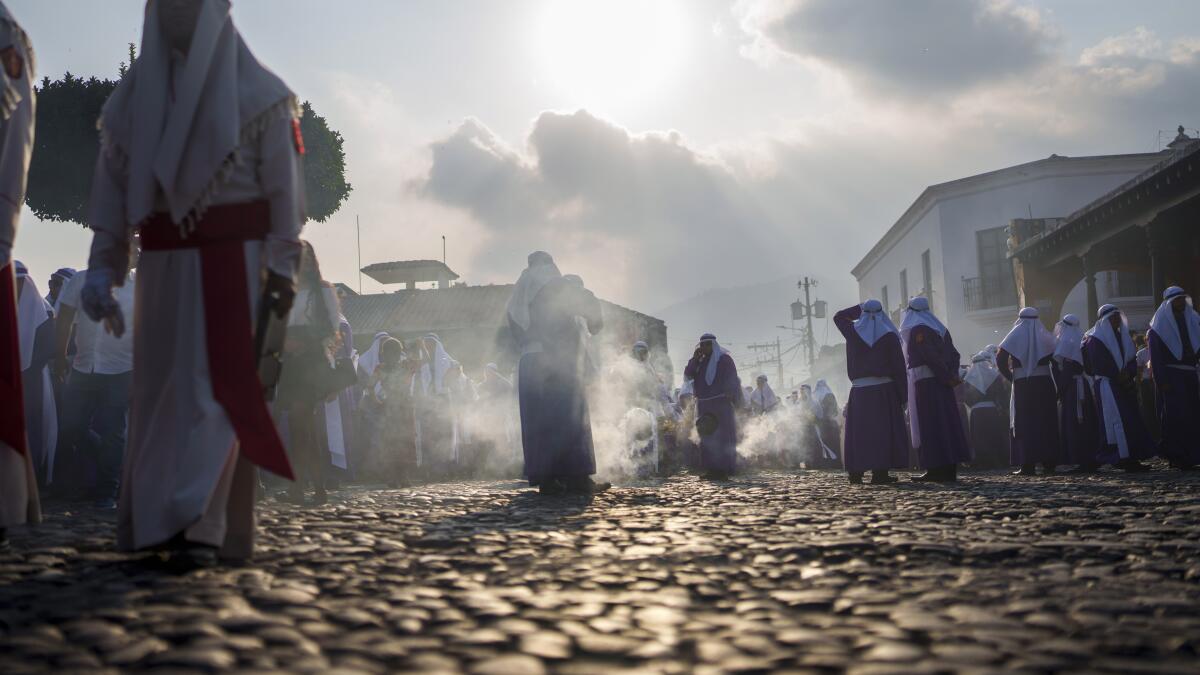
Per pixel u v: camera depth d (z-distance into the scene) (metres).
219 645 2.12
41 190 25.39
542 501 6.82
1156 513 5.14
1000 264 32.41
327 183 28.59
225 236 3.22
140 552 3.45
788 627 2.44
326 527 4.71
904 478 9.79
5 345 3.58
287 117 3.33
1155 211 17.16
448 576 3.16
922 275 36.56
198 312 3.16
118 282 3.43
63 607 2.51
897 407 9.05
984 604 2.73
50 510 6.40
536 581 3.10
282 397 6.73
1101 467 11.98
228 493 3.26
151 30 3.30
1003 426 14.04
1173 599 2.75
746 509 5.79
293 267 3.30
